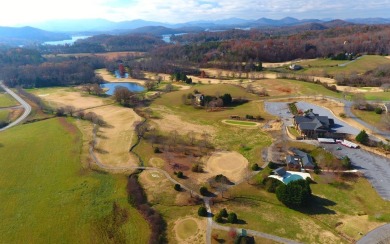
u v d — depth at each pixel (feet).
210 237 199.21
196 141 344.90
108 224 218.59
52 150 341.82
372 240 190.08
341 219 210.59
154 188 259.80
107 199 247.91
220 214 215.31
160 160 305.94
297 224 207.21
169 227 212.23
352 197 233.35
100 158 317.22
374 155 288.51
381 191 238.27
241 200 237.25
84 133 384.27
